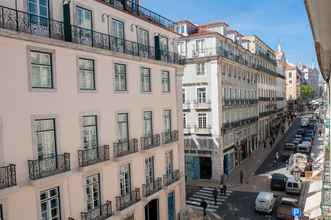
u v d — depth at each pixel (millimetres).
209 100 32406
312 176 30375
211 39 32188
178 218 21828
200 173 33250
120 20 17000
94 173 14586
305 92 120812
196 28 36000
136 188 17344
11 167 10664
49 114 12414
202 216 22453
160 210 19625
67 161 12828
